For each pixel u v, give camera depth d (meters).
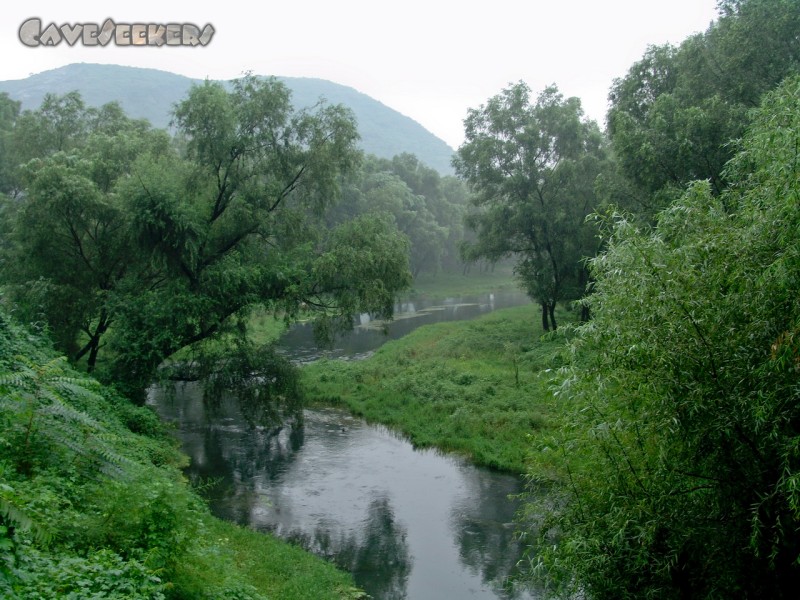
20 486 7.62
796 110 7.92
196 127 20.23
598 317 8.64
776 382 6.77
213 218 21.66
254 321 48.12
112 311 20.08
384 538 14.59
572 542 7.88
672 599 7.79
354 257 20.83
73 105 30.03
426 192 92.44
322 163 22.02
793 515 6.73
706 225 8.35
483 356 32.94
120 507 7.89
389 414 24.39
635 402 7.78
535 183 35.84
